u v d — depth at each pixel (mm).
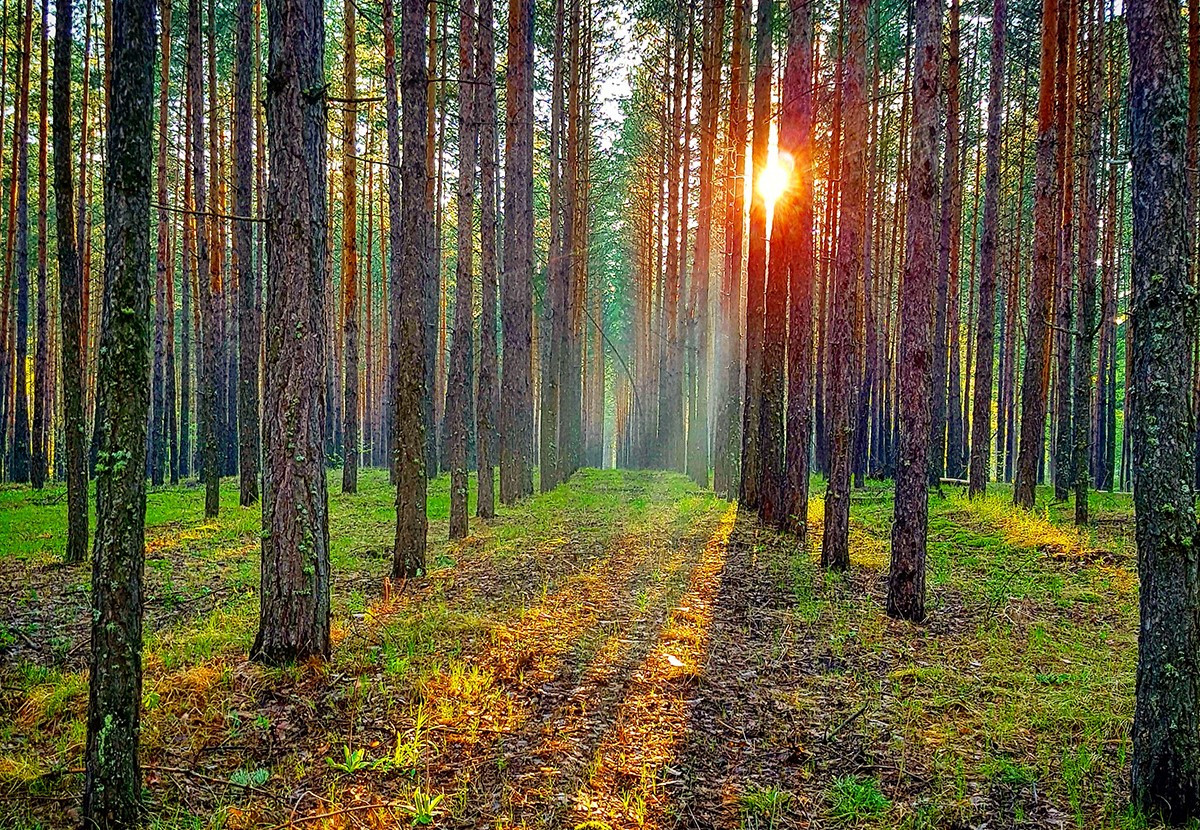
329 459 31906
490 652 6875
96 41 22219
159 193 23297
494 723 5469
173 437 26172
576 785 4691
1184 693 4281
